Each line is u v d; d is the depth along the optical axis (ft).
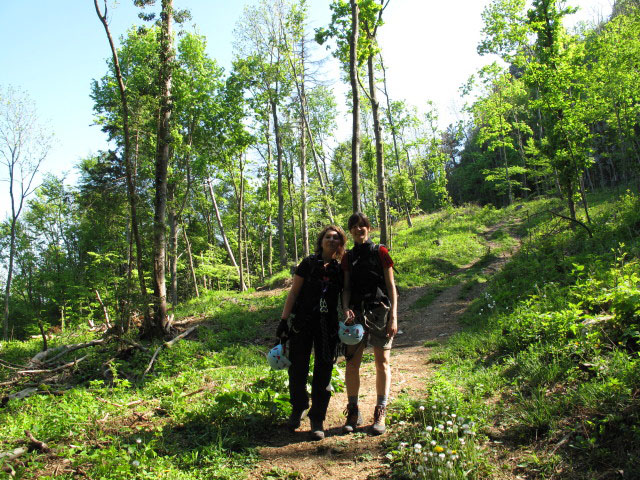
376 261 13.19
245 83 81.71
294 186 98.02
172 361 27.99
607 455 9.53
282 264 90.68
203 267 99.76
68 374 28.07
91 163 92.38
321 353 13.11
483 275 50.44
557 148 50.93
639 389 11.33
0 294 104.78
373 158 100.12
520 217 92.89
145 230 35.91
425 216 131.85
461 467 9.76
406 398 15.21
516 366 16.33
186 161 77.41
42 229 109.60
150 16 35.88
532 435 11.26
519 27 74.49
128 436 13.16
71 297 62.75
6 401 21.94
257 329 41.01
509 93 105.60
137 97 35.53
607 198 78.89
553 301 23.50
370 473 10.59
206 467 11.05
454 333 29.96
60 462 11.70
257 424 13.58
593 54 63.41
